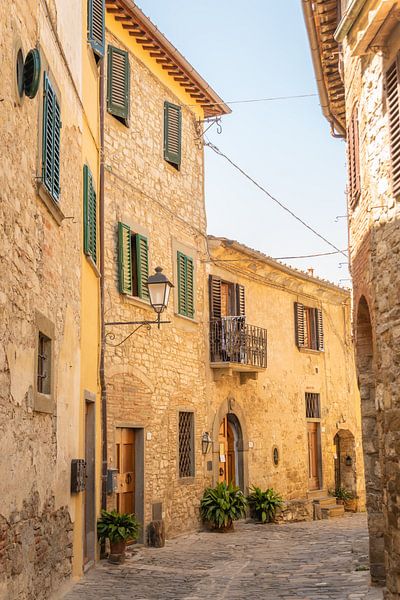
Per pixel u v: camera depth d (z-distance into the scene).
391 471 7.68
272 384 21.22
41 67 7.82
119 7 14.37
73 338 9.80
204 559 12.45
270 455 20.72
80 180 10.53
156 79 16.41
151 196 15.69
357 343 9.84
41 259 7.84
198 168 18.33
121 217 14.32
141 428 14.51
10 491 6.45
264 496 18.95
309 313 24.16
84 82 11.16
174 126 16.97
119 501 13.69
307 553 13.01
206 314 18.16
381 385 7.98
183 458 16.69
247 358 19.02
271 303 21.61
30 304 7.29
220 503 16.77
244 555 12.98
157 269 12.73
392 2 7.13
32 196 7.42
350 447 25.39
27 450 7.11
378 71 8.23
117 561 11.66
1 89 6.23
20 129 6.90
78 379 10.14
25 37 7.16
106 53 14.27
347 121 10.25
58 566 8.59
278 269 21.23
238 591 9.48
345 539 14.91
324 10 10.34
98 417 12.09
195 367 17.34
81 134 10.65
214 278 18.52
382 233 8.02
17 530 6.68
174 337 16.34
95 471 11.66
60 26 9.08
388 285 7.81
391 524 7.71
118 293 13.93
